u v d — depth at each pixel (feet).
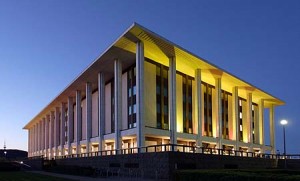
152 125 178.19
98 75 208.74
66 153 293.43
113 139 190.60
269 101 293.02
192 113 211.41
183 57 178.91
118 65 180.65
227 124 252.21
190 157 130.82
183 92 206.18
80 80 221.46
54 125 334.03
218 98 218.18
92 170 145.89
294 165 205.36
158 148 179.32
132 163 139.64
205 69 200.13
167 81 194.70
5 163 206.39
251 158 180.04
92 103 242.78
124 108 190.39
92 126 235.81
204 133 221.66
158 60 185.16
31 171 197.57
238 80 225.15
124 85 193.16
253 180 67.72
